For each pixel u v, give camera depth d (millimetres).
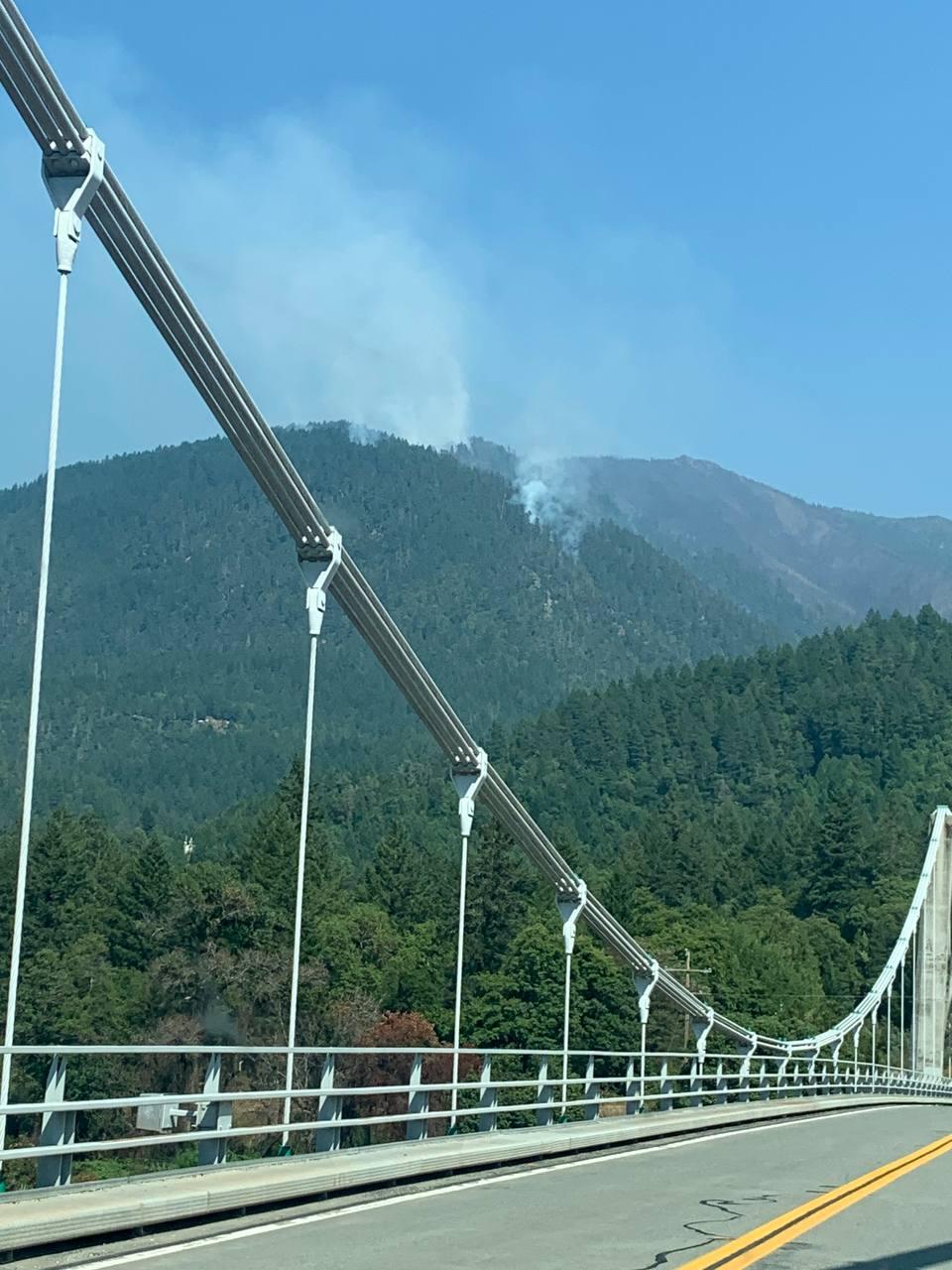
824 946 129500
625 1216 14406
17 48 14930
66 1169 12867
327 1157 16938
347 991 65375
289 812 90188
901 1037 77188
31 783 12781
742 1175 18969
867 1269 11586
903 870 148250
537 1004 73688
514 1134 22031
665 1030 80875
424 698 24000
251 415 19438
